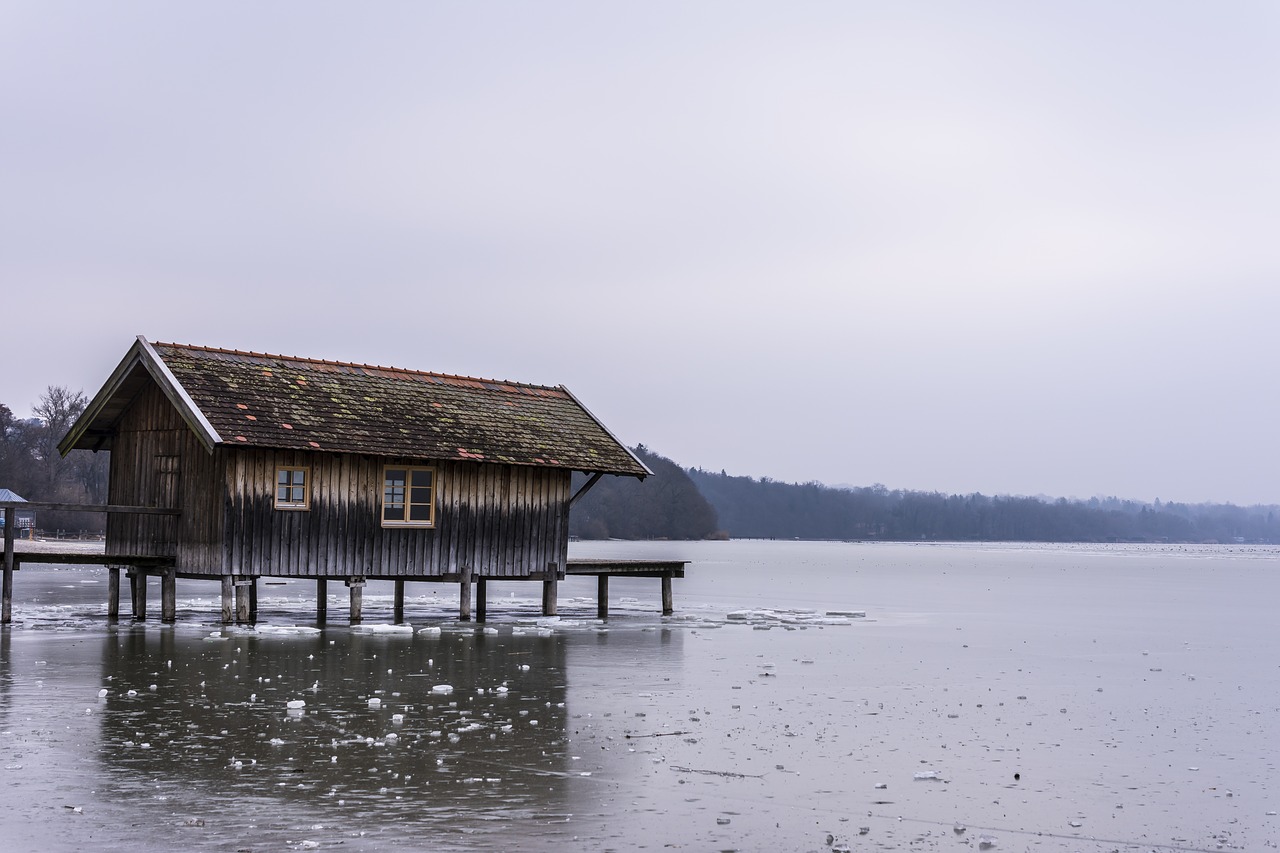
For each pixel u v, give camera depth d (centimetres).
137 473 3058
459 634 3009
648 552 16025
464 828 1160
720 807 1270
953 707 2002
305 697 1891
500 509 3331
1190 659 2923
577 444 3569
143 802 1227
